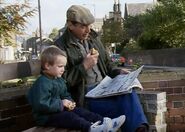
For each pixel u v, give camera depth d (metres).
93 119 3.58
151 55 17.55
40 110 3.33
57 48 3.54
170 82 5.34
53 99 3.39
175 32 27.64
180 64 13.42
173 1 27.38
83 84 3.87
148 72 6.02
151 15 29.20
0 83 5.11
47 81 3.39
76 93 3.91
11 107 4.43
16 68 4.43
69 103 3.46
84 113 3.60
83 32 3.98
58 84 3.48
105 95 3.79
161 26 27.94
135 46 34.47
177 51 13.75
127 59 23.25
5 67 4.31
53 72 3.46
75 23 3.96
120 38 61.09
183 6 26.91
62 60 3.49
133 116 3.67
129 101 3.74
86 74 3.87
